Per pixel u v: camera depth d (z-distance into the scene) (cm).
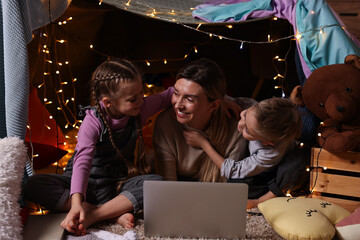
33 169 154
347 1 251
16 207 123
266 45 210
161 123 157
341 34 159
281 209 128
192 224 127
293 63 193
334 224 127
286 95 193
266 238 128
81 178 133
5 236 116
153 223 128
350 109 137
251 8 178
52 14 152
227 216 125
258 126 136
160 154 158
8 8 131
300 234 120
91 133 139
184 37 228
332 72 143
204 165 159
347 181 143
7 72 135
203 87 142
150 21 224
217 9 183
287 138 137
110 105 140
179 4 206
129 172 149
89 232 130
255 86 234
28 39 138
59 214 138
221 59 235
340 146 138
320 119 155
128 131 147
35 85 194
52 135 186
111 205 135
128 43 226
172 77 237
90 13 202
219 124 153
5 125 142
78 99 219
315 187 148
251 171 148
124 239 125
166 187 124
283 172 148
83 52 217
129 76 135
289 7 169
